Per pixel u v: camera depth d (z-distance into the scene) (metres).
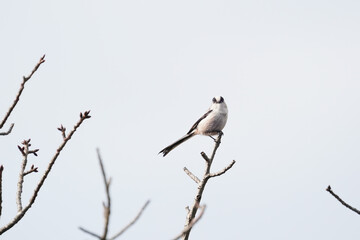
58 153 8.52
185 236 9.83
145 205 5.54
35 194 8.52
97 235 5.27
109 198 5.30
